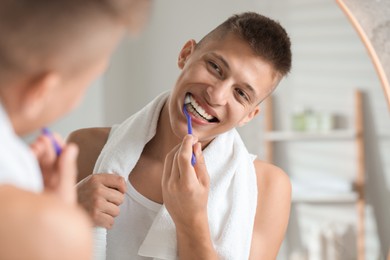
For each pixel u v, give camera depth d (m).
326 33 3.45
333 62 3.45
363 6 1.34
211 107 1.12
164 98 1.27
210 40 1.15
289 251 3.51
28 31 0.50
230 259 1.20
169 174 1.10
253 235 1.28
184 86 1.14
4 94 0.51
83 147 1.35
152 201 1.22
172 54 3.80
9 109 0.52
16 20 0.50
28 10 0.50
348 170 3.43
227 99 1.12
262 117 3.57
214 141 1.26
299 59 3.51
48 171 0.63
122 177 1.16
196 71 1.13
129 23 0.54
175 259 1.17
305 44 3.50
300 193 3.28
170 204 1.09
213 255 1.13
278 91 3.54
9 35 0.50
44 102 0.53
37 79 0.52
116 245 1.22
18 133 0.56
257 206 1.31
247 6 3.64
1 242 0.45
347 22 3.41
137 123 1.25
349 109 3.41
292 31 3.53
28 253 0.45
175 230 1.17
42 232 0.46
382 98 3.35
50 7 0.50
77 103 0.58
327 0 3.44
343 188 3.28
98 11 0.52
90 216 1.11
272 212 1.31
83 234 0.48
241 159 1.28
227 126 1.17
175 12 3.78
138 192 1.23
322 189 3.29
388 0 1.33
